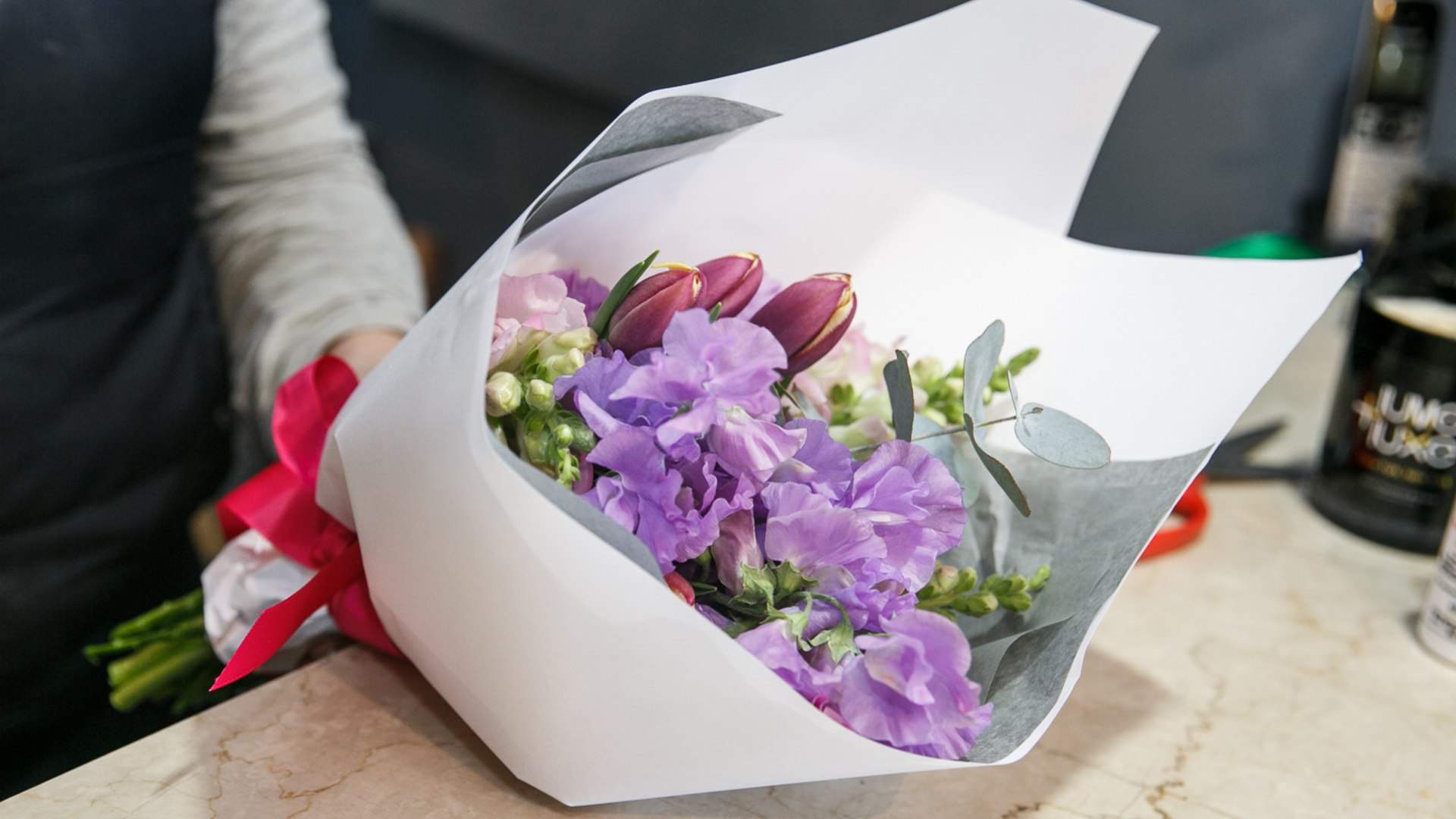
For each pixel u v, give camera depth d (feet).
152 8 3.59
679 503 2.29
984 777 2.57
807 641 2.31
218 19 3.86
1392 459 3.14
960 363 2.64
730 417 2.25
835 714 2.30
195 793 2.47
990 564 2.57
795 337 2.43
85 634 3.92
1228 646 2.89
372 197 4.46
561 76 6.70
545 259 2.47
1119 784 2.57
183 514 4.24
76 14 3.46
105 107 3.55
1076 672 2.34
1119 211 5.04
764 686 2.21
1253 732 2.69
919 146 2.55
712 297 2.40
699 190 2.52
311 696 2.66
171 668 2.99
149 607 4.16
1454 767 2.64
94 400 3.76
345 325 3.65
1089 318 2.59
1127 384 2.55
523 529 2.18
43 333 3.59
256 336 3.86
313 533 2.79
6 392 3.55
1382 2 4.30
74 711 3.87
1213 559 3.15
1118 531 2.48
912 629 2.29
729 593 2.36
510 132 7.78
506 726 2.38
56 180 3.52
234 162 4.21
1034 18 2.41
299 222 4.13
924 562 2.35
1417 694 2.79
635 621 2.20
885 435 2.53
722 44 5.71
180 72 3.70
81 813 2.43
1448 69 4.70
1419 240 3.14
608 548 2.14
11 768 3.72
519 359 2.33
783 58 5.48
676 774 2.37
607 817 2.46
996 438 2.60
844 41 5.23
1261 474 3.41
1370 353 3.14
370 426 2.36
